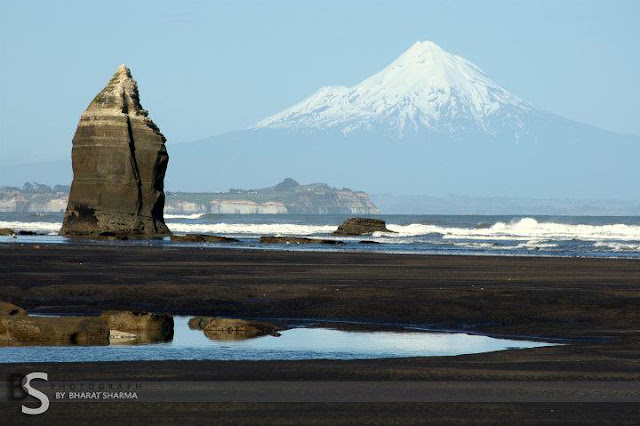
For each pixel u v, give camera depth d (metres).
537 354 26.11
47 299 41.47
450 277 54.47
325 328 33.47
